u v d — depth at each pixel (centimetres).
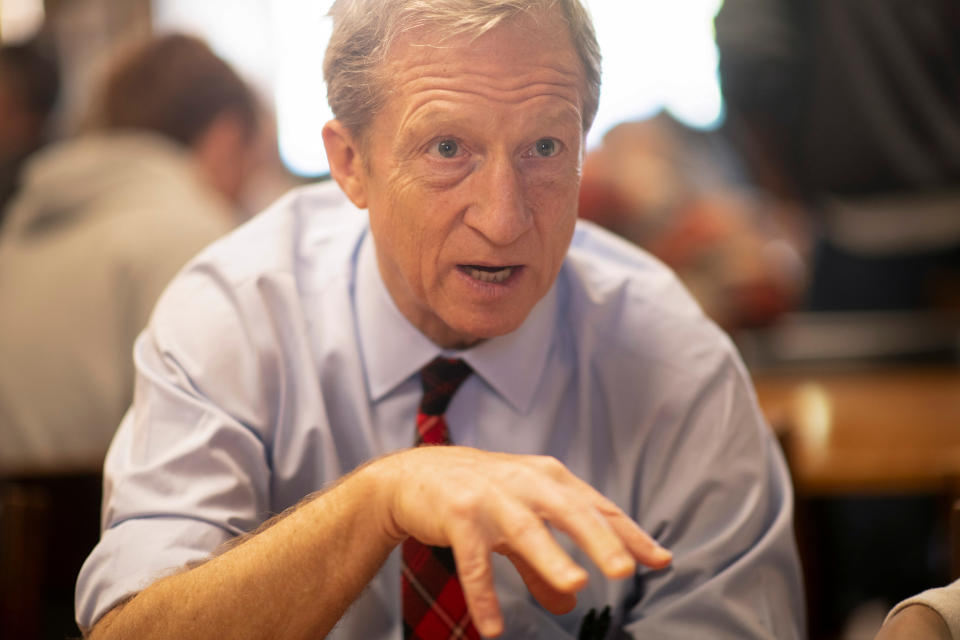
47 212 210
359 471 86
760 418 115
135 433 107
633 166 345
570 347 118
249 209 335
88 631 99
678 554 108
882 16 248
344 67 101
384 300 115
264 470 108
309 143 396
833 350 257
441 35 93
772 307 264
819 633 167
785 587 107
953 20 246
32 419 202
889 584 234
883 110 254
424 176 96
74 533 136
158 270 202
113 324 202
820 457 159
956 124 252
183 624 87
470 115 93
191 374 108
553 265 100
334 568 85
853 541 236
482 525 75
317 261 122
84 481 137
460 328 101
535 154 97
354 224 125
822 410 200
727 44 255
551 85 94
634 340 116
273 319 113
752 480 109
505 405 114
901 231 263
